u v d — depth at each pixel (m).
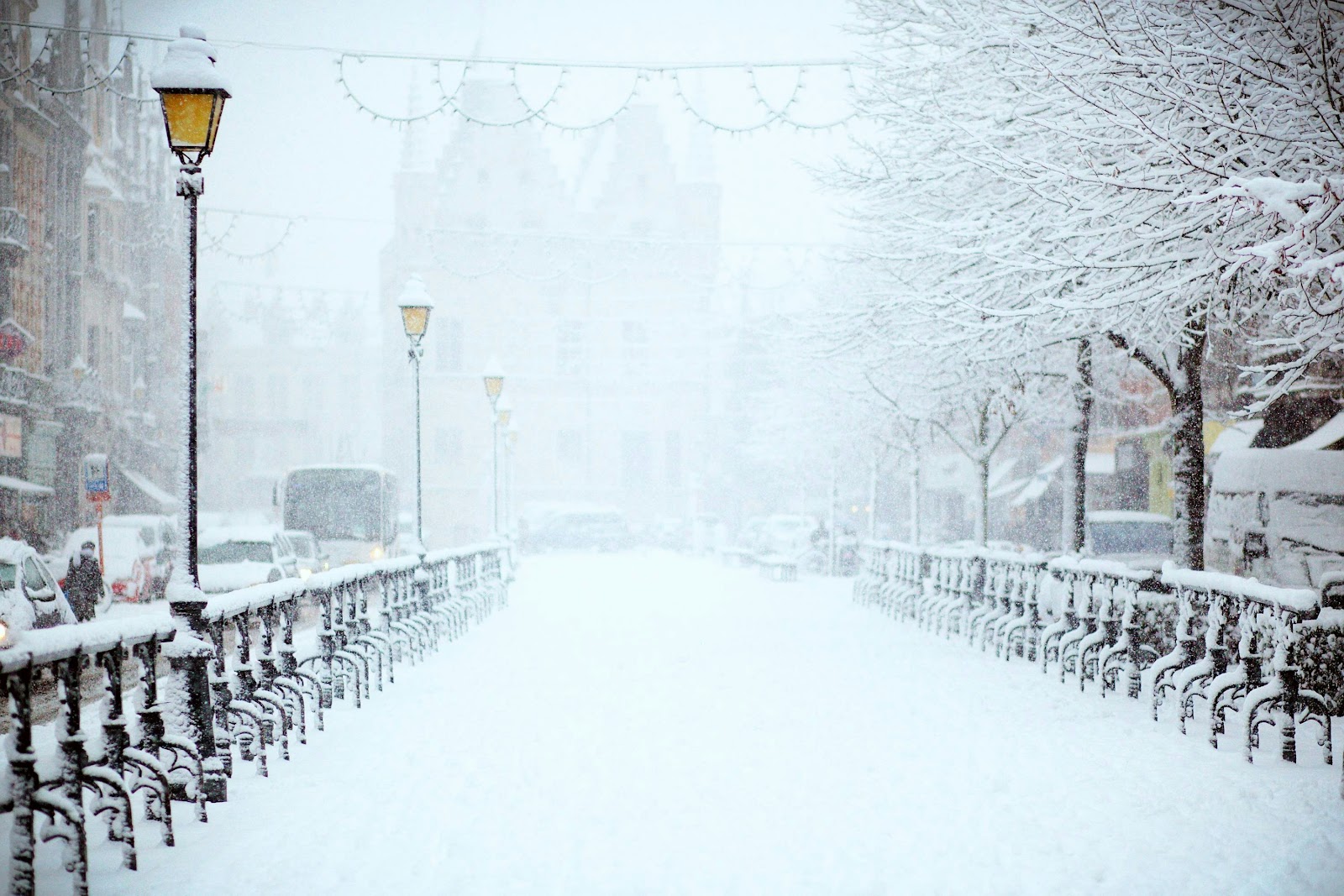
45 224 43.34
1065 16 12.27
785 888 6.02
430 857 6.60
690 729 10.48
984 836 6.95
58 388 42.78
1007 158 12.17
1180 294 12.38
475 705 12.08
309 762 9.14
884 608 24.81
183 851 6.68
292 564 27.47
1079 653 12.66
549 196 79.81
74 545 29.34
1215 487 22.03
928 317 14.91
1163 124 11.83
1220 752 9.30
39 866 6.29
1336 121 10.88
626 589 33.75
